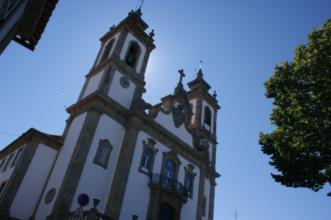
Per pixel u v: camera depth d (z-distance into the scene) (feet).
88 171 72.95
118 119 85.87
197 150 110.73
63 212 63.31
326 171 49.73
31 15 36.86
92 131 77.10
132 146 82.69
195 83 136.26
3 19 27.20
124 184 76.79
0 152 99.19
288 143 53.26
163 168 91.50
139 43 106.42
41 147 78.23
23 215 69.00
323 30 54.65
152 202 82.43
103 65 94.53
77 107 87.04
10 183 69.67
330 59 51.49
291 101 55.57
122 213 74.08
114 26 110.63
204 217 106.73
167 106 105.50
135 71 99.04
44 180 75.41
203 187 105.91
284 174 54.08
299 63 55.83
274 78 58.59
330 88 50.29
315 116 50.65
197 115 123.65
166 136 96.43
